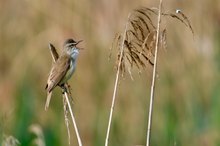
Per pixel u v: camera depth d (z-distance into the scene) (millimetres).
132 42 7551
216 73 14977
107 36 15688
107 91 15133
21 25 16547
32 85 15438
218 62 15125
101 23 15867
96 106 14961
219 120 13797
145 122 14625
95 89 15164
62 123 14516
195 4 15617
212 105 14039
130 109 14805
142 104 14797
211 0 15625
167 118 14422
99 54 15539
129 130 14625
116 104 14883
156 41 7609
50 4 16406
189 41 15281
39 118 14281
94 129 14672
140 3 15531
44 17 16406
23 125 13289
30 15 16594
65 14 16172
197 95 14805
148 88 14789
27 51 16156
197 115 14375
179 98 14852
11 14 16844
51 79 9703
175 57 15172
